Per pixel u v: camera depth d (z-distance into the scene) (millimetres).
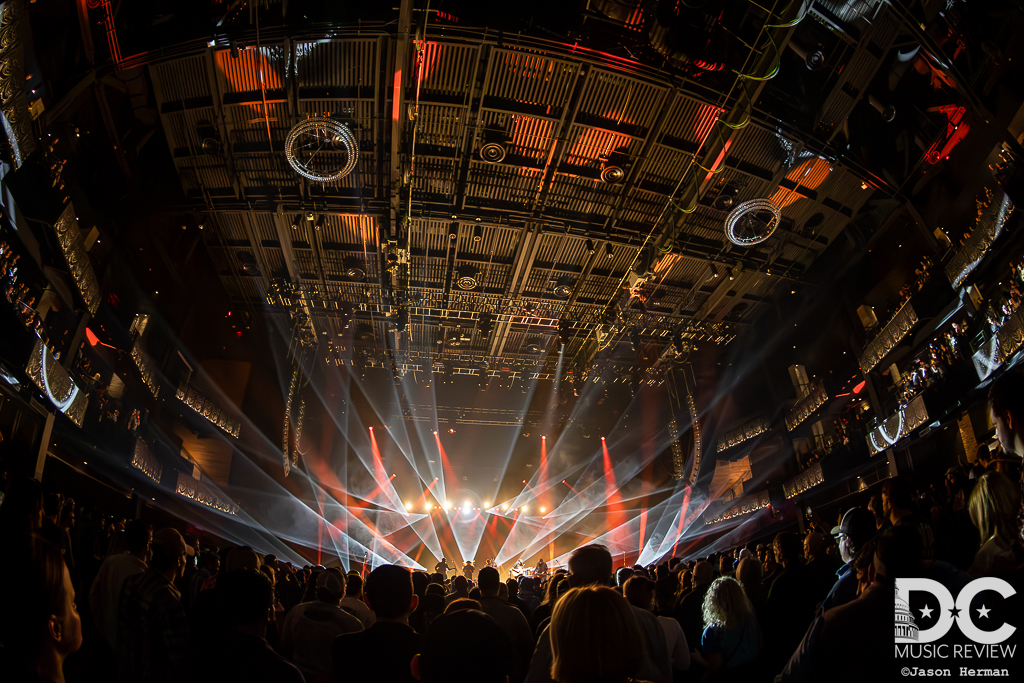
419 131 13938
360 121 13695
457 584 7660
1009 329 10500
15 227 9969
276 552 21562
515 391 26406
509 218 16000
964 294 12188
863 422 17266
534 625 4844
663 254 16969
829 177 14758
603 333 21266
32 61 10055
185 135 13984
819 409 19234
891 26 11633
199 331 19516
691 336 21516
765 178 14672
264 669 2604
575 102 13234
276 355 21953
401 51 12180
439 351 23312
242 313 20266
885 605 2182
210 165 14680
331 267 18312
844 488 17688
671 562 8219
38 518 3109
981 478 2350
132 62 12023
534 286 19156
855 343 17969
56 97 11039
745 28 11898
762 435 21859
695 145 13992
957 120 12352
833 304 18281
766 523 20844
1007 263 10922
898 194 14227
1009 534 2166
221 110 13367
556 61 12484
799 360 20797
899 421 14641
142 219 14984
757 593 4695
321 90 13094
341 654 2965
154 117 13453
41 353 10086
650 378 24500
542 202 15594
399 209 15625
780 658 4062
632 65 12453
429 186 15234
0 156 9367
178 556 3584
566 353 23203
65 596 2391
